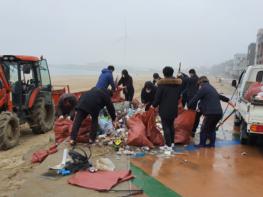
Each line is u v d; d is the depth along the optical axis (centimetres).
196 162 757
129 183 598
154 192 576
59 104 1098
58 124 910
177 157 791
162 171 685
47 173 638
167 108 834
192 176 664
